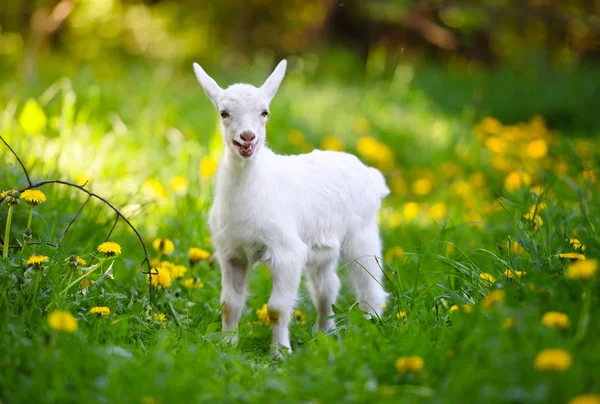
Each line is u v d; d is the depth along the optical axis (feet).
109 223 26.25
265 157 21.11
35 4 62.90
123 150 36.42
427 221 33.63
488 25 67.82
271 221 20.67
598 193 25.86
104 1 66.18
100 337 17.25
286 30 73.67
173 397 14.10
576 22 67.87
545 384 13.26
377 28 73.20
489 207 31.37
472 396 13.52
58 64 56.24
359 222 23.50
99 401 13.78
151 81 51.62
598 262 17.44
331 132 44.24
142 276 22.85
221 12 73.20
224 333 19.60
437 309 19.07
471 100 57.26
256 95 20.61
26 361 15.08
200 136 40.27
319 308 23.76
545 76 66.80
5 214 23.65
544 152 32.42
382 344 16.76
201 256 23.65
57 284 18.15
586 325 15.07
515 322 15.33
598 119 55.26
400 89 55.21
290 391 14.34
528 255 20.80
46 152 32.27
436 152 43.34
